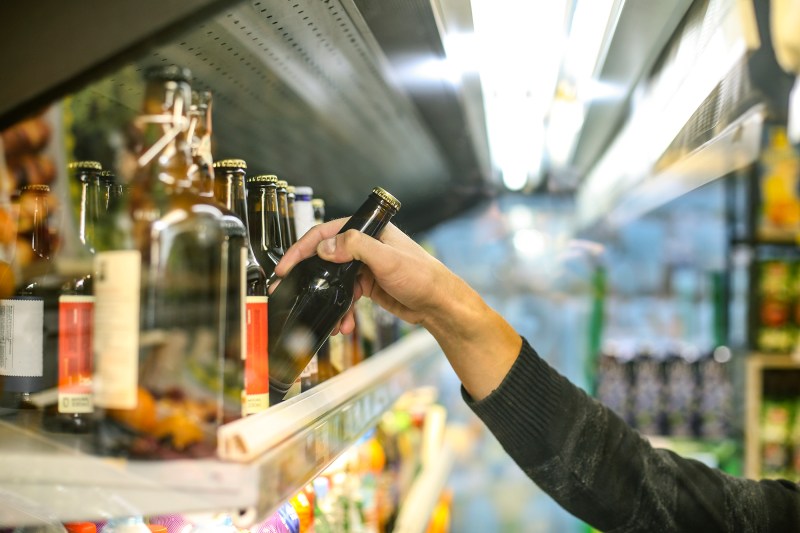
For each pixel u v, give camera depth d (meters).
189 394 0.68
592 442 1.21
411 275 1.08
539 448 1.19
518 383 1.19
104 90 0.93
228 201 1.00
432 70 1.63
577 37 1.54
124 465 0.67
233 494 0.66
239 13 1.08
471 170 3.26
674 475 1.23
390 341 2.24
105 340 0.68
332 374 1.38
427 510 2.32
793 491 1.26
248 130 1.63
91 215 0.83
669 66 1.61
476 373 1.20
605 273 4.86
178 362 0.68
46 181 0.91
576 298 4.86
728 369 3.90
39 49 0.73
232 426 0.70
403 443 2.50
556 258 4.83
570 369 4.84
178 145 0.70
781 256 3.27
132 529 0.95
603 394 4.06
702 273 4.86
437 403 4.61
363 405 1.32
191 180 0.71
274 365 1.00
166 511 0.67
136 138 0.71
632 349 4.68
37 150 0.91
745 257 3.27
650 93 1.86
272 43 1.26
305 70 1.44
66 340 0.76
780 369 3.23
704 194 4.81
